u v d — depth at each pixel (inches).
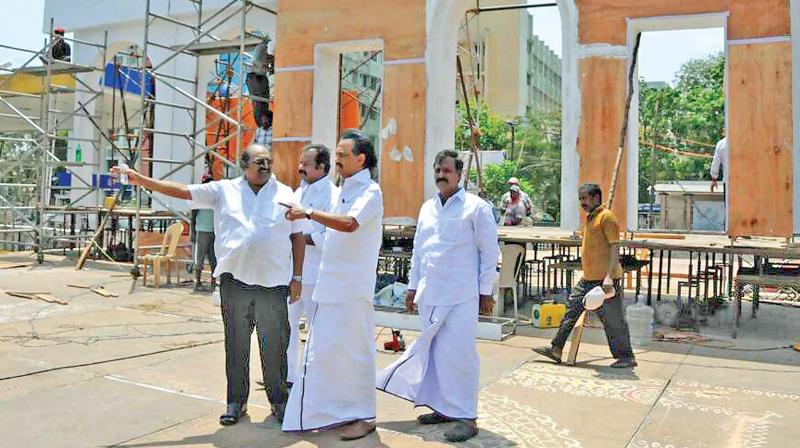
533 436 151.9
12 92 503.8
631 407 175.8
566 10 297.3
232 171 481.1
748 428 159.8
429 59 325.7
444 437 149.6
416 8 328.2
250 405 171.3
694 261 637.9
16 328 257.8
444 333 154.4
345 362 148.2
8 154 815.1
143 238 483.5
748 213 267.4
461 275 154.8
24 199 687.7
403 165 329.7
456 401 150.7
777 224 263.4
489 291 155.8
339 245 148.2
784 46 263.9
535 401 180.2
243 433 149.1
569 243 291.3
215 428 152.0
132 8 612.4
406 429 155.4
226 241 155.1
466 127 1090.7
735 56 270.8
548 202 1493.6
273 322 157.2
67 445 138.4
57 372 196.2
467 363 152.0
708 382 203.0
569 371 215.0
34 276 405.1
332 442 144.8
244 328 157.9
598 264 220.8
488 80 2023.9
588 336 276.4
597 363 227.0
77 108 591.5
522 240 295.9
